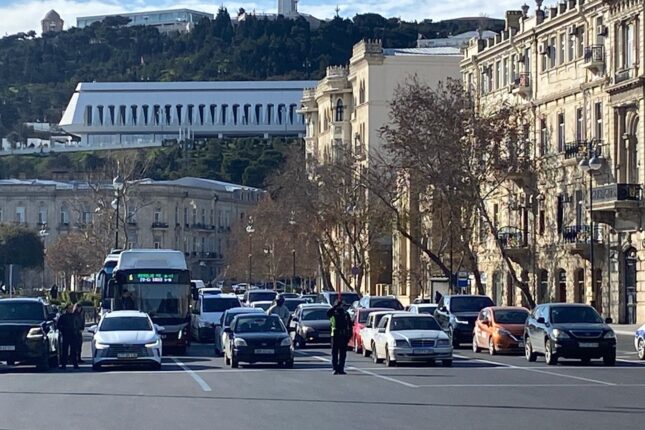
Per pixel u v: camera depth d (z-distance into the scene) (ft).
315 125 613.93
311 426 91.35
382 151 495.00
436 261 321.11
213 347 248.93
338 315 155.94
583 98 326.44
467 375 151.64
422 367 170.91
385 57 526.16
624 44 303.89
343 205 400.67
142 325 176.76
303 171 421.18
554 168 340.59
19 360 165.68
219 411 104.32
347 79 563.89
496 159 311.06
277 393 124.16
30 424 94.27
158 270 220.84
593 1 316.81
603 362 176.76
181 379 148.15
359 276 401.08
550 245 344.90
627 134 302.45
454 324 234.38
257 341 171.22
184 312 219.41
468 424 92.32
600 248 314.35
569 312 177.47
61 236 611.47
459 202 308.60
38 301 177.68
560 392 123.75
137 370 169.07
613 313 306.96
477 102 342.64
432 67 526.57
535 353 181.57
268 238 510.99
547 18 351.25
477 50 412.98
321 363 184.55
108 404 112.16
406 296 447.83
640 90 292.20
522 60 371.15
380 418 97.35
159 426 92.12
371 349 195.31
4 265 548.72
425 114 308.19
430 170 306.96
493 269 384.47
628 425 91.35
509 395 120.16
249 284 529.45
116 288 219.61
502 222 381.40
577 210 330.13
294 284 593.83
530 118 358.43
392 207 328.29
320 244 420.36
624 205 291.58
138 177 589.73
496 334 204.23
